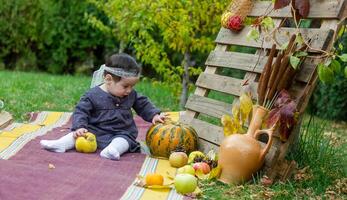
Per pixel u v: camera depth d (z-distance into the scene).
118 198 3.33
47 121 5.91
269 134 3.79
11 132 5.07
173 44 7.21
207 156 4.31
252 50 8.34
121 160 4.27
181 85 7.62
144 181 3.64
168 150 4.40
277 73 3.87
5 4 12.84
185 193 3.48
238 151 3.79
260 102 3.96
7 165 3.76
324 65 3.65
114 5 7.28
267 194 3.56
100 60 13.12
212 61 4.88
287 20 4.34
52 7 12.71
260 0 4.63
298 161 4.34
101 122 4.62
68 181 3.57
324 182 3.95
